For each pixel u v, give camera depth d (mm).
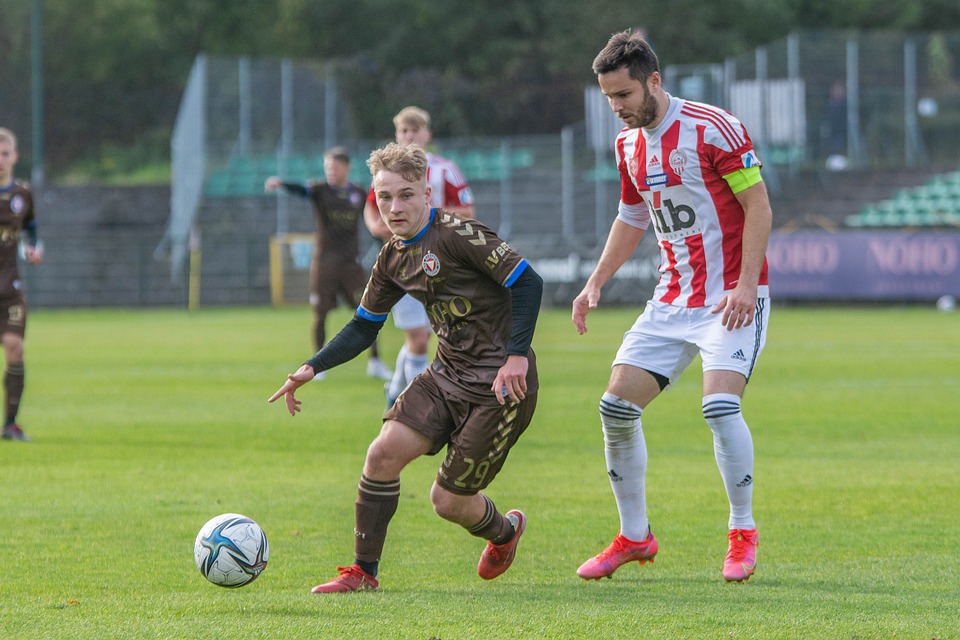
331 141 125500
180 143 123062
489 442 16812
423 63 179000
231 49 184750
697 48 170375
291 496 24625
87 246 119125
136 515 22719
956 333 72375
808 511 22953
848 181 118500
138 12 173875
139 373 51781
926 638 14141
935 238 95625
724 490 25234
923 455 29641
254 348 65438
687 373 52250
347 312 102625
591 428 34750
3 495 24766
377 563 17219
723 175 17891
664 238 18703
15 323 33062
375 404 40688
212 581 16266
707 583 17547
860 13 183625
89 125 158000
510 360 16250
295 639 14086
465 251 16516
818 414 37344
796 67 120125
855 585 17250
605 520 22359
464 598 16453
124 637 14289
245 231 120938
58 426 35594
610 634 14289
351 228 47406
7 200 32625
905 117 121438
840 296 97250
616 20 168000
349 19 184125
